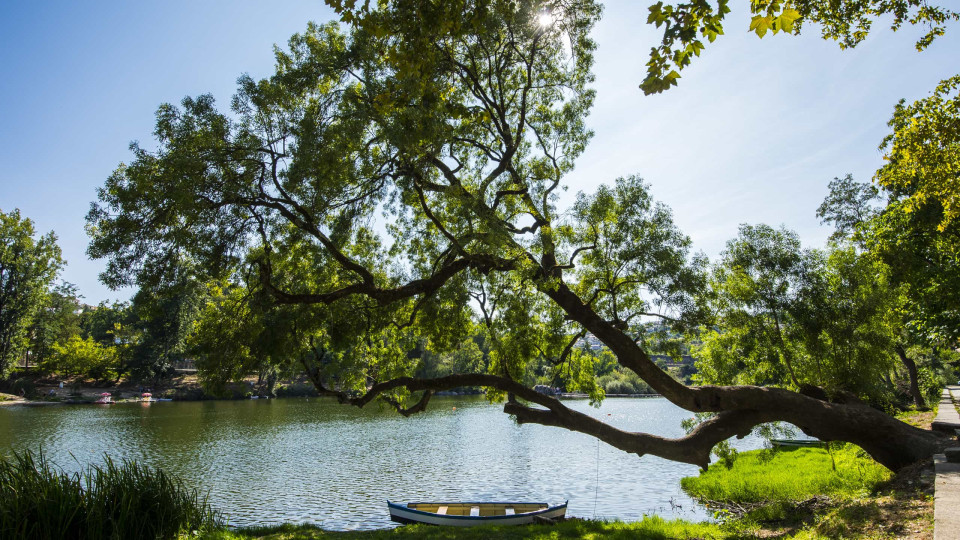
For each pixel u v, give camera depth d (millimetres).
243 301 12898
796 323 15695
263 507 18812
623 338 12961
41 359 72375
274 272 13688
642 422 46719
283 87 11328
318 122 11016
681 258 12703
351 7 6410
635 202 13047
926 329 19344
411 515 15922
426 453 30422
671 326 12992
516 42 14766
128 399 65938
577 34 14680
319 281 14609
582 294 14617
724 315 16719
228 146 10727
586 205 13109
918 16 9266
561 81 16516
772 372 17234
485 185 14016
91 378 74812
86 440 33281
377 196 12766
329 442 34094
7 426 39844
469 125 15758
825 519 9148
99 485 10805
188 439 34438
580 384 17219
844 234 32125
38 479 10289
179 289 11750
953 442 12031
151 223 10867
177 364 86312
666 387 12812
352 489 21594
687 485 21234
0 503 9539
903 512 7703
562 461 27953
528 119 17156
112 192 10711
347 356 14516
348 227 12391
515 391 13398
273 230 12227
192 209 10312
